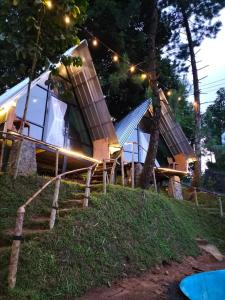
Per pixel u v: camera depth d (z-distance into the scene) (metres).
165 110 17.38
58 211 6.89
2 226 6.33
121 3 17.61
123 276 6.26
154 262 7.41
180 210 13.04
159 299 5.58
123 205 8.47
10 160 8.12
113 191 8.85
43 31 5.91
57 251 5.60
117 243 6.94
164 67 19.47
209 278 6.93
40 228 6.34
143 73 13.95
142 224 8.44
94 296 5.21
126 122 16.59
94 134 13.80
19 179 7.93
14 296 4.36
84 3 5.86
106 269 6.05
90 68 12.88
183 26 20.56
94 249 6.27
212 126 27.64
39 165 12.38
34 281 4.84
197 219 13.33
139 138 17.31
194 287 6.43
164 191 17.25
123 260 6.66
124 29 18.44
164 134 18.22
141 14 18.88
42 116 11.91
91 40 18.00
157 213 9.65
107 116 13.30
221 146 21.52
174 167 17.69
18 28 5.62
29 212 7.19
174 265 8.02
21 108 10.98
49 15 5.69
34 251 5.30
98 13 17.11
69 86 13.35
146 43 18.66
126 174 14.93
